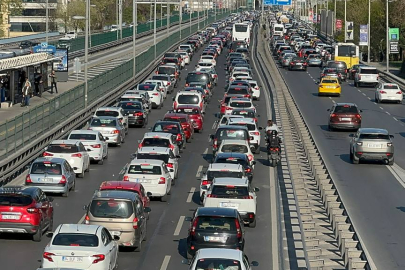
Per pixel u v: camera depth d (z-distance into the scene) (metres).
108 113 92.12
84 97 103.50
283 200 59.88
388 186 68.12
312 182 64.31
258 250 46.72
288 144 86.38
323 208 54.44
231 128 79.62
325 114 119.00
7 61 106.06
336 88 141.50
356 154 78.50
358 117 100.88
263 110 120.88
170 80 142.25
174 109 105.19
